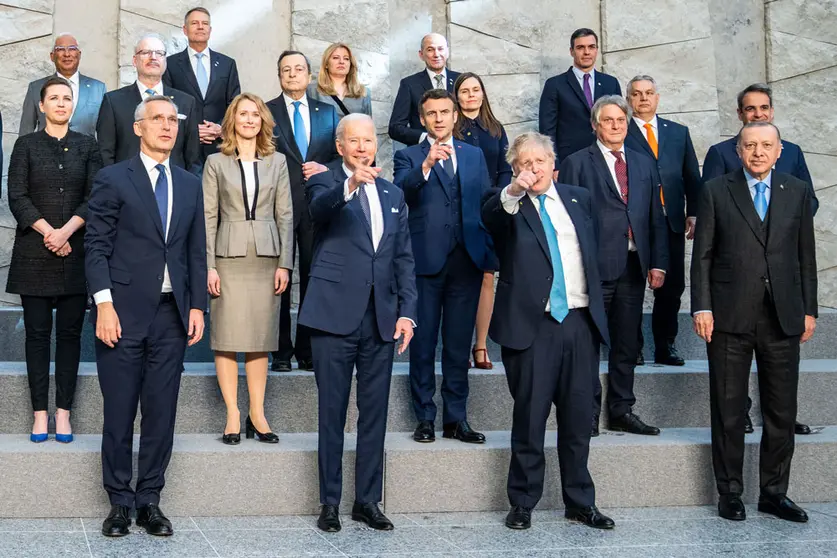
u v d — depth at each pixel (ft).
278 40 23.06
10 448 13.99
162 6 22.22
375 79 23.00
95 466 13.89
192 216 13.51
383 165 22.98
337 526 13.24
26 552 11.85
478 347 17.92
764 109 17.75
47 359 15.06
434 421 16.02
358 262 13.60
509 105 23.29
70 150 15.58
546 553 12.21
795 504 14.80
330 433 13.47
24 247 15.06
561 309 13.65
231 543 12.50
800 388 17.69
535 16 23.61
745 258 14.39
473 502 14.71
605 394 16.89
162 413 13.17
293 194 17.35
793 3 24.13
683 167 19.19
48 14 21.49
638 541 12.89
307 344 17.13
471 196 15.64
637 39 23.71
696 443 15.33
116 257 13.12
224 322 15.02
